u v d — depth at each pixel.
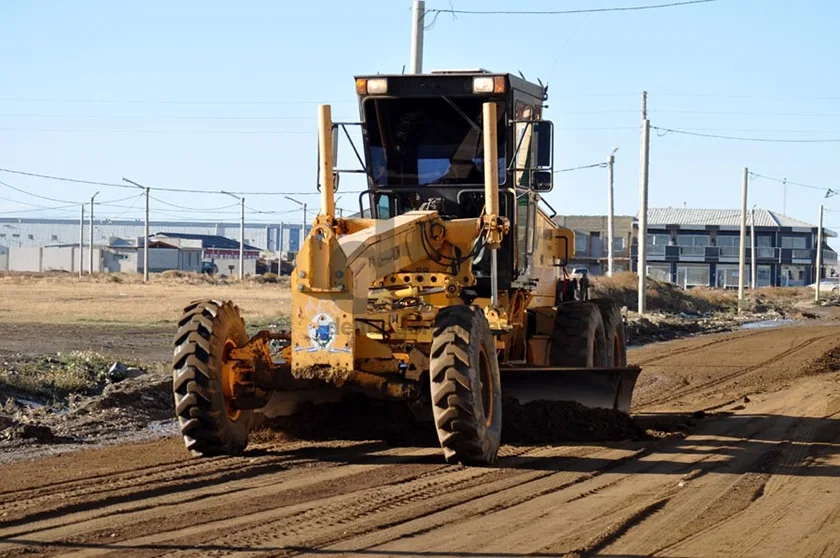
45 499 8.66
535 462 10.87
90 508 8.42
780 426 13.89
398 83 12.69
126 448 11.77
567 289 16.78
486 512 8.43
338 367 10.57
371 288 11.53
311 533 7.63
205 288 68.31
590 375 12.50
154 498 8.83
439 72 12.79
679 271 110.31
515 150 12.76
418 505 8.65
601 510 8.57
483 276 12.60
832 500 9.11
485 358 10.98
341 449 11.55
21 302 46.19
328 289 10.53
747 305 64.88
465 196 12.88
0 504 8.47
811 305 74.88
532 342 14.45
